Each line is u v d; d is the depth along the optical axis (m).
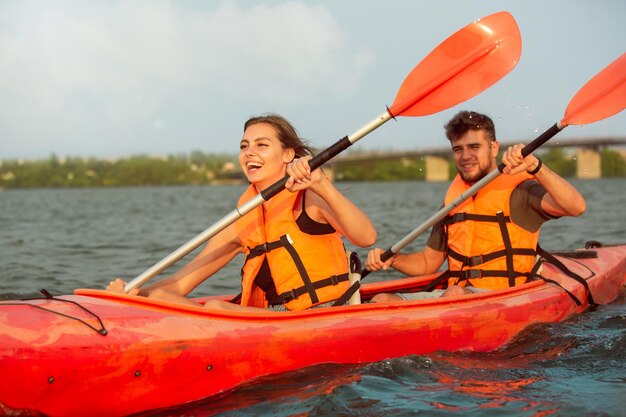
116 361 2.81
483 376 3.18
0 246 8.58
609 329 3.92
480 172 4.17
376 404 2.83
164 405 2.95
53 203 27.03
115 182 88.56
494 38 4.07
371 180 66.81
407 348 3.42
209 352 2.99
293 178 3.23
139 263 7.09
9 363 2.64
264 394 2.99
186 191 49.78
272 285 3.57
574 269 4.55
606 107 4.03
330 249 3.46
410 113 3.92
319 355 3.22
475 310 3.64
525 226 4.11
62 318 2.83
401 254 4.40
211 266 3.64
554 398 2.88
